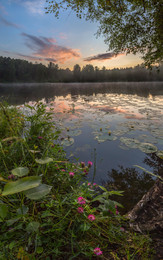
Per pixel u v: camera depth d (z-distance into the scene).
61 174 1.53
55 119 4.69
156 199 1.10
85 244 0.85
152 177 1.92
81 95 13.21
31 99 9.30
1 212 0.69
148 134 3.36
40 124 2.50
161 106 6.98
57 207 1.01
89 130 3.69
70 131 3.61
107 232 0.96
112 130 3.67
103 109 6.54
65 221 0.95
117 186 1.77
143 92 15.12
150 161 2.29
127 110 6.24
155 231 0.94
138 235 0.97
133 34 3.90
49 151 1.95
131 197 1.60
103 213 1.02
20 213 0.85
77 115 5.34
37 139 2.16
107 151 2.61
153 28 3.57
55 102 8.59
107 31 4.21
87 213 1.03
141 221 1.06
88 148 2.73
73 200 1.12
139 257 0.81
